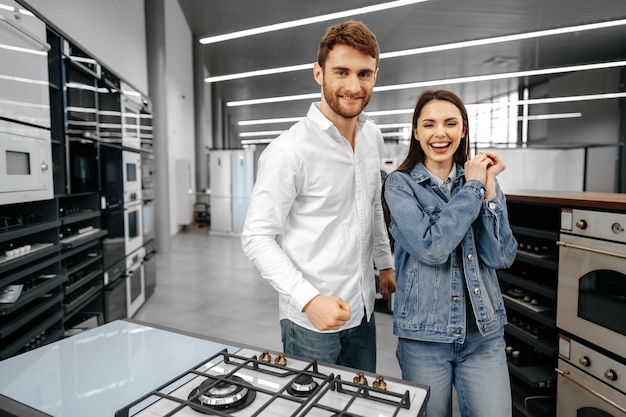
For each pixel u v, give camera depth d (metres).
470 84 12.31
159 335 1.11
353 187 1.31
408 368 1.34
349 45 1.09
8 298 1.73
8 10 1.70
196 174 11.17
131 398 0.81
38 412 0.75
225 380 0.76
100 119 3.00
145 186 4.14
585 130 10.44
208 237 8.81
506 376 1.30
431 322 1.27
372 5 4.65
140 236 3.91
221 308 4.00
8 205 2.06
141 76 6.46
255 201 1.17
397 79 12.08
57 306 2.25
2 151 1.67
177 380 0.80
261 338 3.27
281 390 0.73
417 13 7.53
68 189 2.41
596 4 6.97
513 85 12.47
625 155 9.05
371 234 1.39
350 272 1.30
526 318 2.13
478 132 13.80
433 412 1.30
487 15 7.59
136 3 6.21
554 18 7.68
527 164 7.08
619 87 9.38
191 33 10.27
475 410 1.28
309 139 1.23
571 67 6.30
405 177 1.30
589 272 1.55
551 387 1.90
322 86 1.19
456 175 1.33
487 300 1.26
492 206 1.20
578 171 7.10
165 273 5.44
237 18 9.27
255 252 1.11
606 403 1.49
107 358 0.98
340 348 1.31
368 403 0.73
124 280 3.41
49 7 3.59
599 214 1.50
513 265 2.20
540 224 2.13
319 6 7.86
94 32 4.59
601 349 1.52
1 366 0.94
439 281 1.27
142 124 4.03
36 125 1.96
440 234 1.13
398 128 19.64
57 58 2.32
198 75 10.83
